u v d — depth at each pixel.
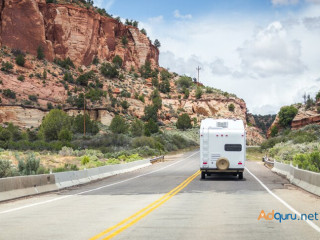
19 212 12.31
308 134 72.12
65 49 179.25
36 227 9.58
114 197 16.55
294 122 143.12
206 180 25.94
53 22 179.25
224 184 22.77
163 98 180.75
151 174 32.75
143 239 8.08
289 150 52.19
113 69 183.25
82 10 189.75
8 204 14.48
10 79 133.50
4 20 161.12
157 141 82.56
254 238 8.15
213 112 182.12
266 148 83.50
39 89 137.00
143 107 160.25
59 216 11.32
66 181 21.84
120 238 8.19
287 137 82.44
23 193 16.58
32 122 115.25
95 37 193.88
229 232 8.81
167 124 154.50
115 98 150.50
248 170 36.47
